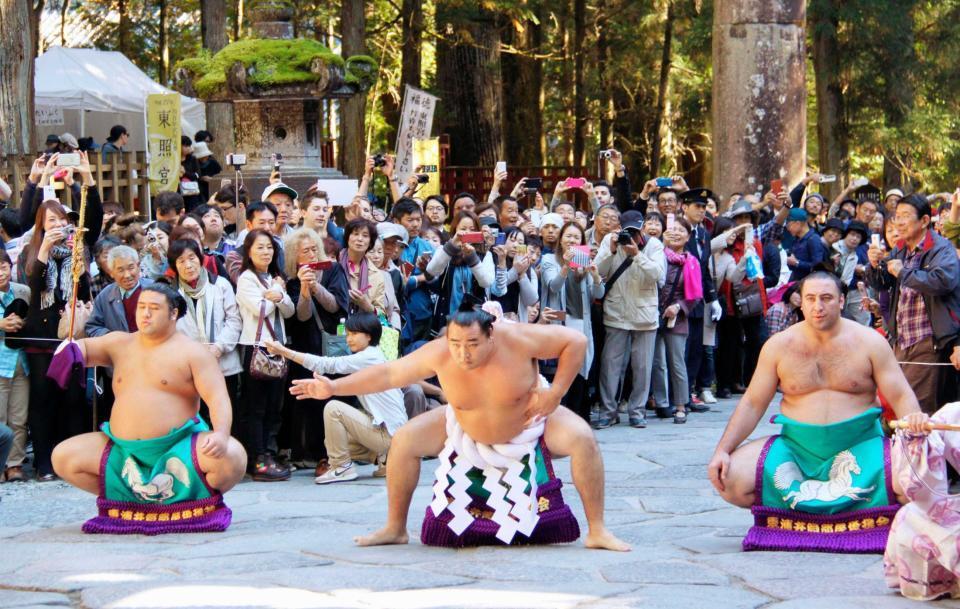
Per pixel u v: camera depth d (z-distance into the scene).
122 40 33.31
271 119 14.19
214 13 22.59
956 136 28.62
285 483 8.91
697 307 12.02
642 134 31.94
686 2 27.94
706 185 34.44
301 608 4.93
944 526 5.13
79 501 8.02
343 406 8.88
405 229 10.55
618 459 9.41
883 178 31.89
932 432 5.26
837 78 26.34
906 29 25.78
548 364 10.76
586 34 29.56
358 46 22.06
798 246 13.83
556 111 30.77
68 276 8.78
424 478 8.87
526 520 6.19
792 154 16.19
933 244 8.17
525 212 12.74
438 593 5.18
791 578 5.51
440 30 25.48
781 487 6.22
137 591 5.27
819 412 6.27
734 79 16.12
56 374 6.81
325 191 10.65
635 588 5.29
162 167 13.41
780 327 13.00
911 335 8.29
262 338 8.79
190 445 6.82
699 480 8.51
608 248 10.94
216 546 6.40
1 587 5.53
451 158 25.77
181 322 8.80
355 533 6.80
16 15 13.99
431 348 6.10
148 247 9.45
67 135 12.14
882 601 5.12
